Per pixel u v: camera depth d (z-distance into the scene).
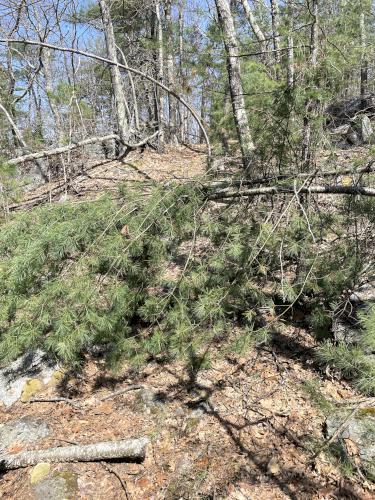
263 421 3.41
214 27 5.25
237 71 4.36
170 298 3.48
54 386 4.13
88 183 8.91
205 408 3.65
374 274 3.56
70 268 3.26
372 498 2.63
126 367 4.28
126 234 3.37
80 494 2.97
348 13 3.52
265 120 3.58
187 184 3.65
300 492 2.80
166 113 16.91
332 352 2.77
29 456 3.24
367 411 3.07
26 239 3.46
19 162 7.61
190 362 3.77
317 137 3.68
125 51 14.47
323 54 3.28
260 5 5.79
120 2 10.95
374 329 2.27
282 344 4.17
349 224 3.74
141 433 3.48
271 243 3.36
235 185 3.84
